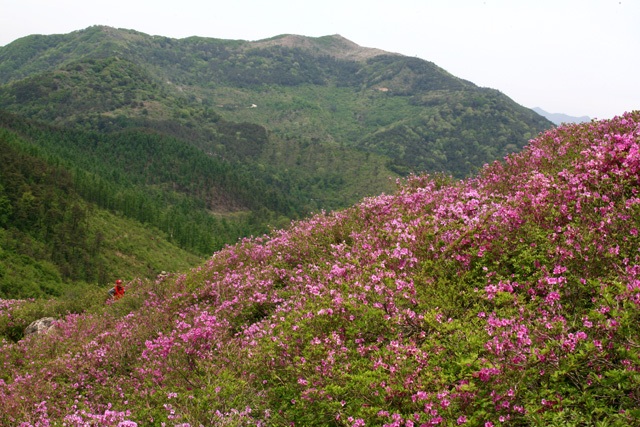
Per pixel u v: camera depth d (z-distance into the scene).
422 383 3.48
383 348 4.08
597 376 3.07
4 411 5.96
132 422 4.58
